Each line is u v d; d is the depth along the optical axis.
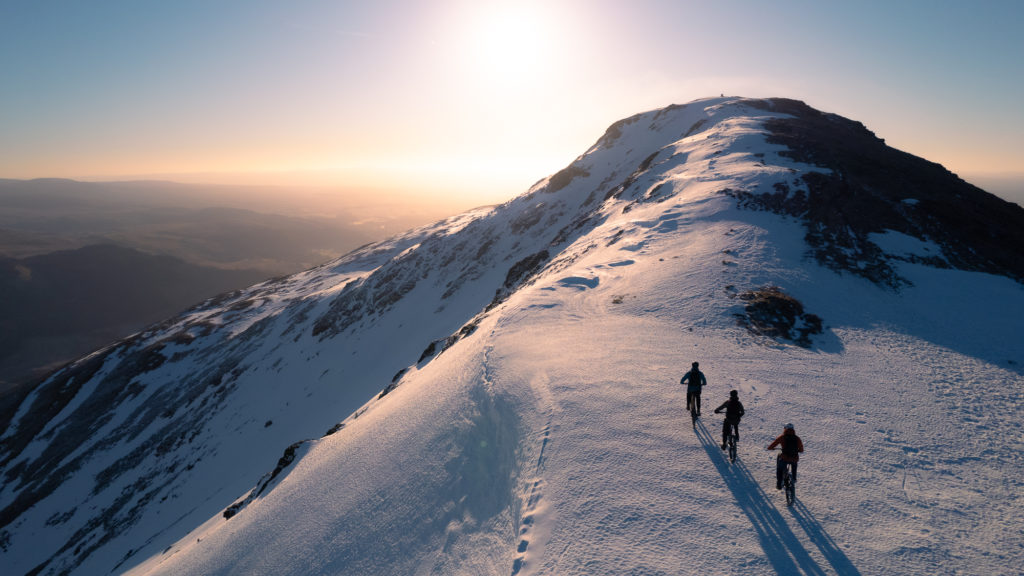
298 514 13.62
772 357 14.08
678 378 12.58
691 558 6.98
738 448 9.60
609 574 6.80
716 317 16.66
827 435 10.25
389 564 9.58
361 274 117.75
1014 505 8.11
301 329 80.50
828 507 8.04
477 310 54.12
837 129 55.03
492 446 11.39
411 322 65.12
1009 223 32.47
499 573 7.80
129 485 56.72
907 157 48.62
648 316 17.34
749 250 22.72
